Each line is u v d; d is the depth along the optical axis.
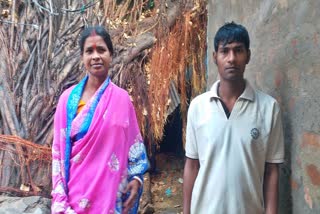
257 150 1.95
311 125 1.85
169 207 5.64
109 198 2.21
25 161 3.89
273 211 1.98
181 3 5.63
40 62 4.92
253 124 1.95
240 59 1.99
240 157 1.94
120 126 2.27
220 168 1.95
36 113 4.40
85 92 2.36
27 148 3.94
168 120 6.56
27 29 5.28
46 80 4.79
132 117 2.40
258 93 2.05
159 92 5.40
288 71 2.08
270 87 2.31
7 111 4.27
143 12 6.35
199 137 2.06
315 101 1.81
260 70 2.46
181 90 5.54
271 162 2.01
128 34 5.81
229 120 1.98
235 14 2.95
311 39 1.84
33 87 4.67
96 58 2.30
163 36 5.62
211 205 1.97
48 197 3.88
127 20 6.14
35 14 5.48
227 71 1.99
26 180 3.83
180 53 5.50
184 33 5.49
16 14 5.45
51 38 5.23
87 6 5.78
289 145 2.08
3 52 4.87
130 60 5.46
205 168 2.00
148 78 5.52
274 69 2.25
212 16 3.55
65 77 4.91
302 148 1.94
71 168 2.24
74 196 2.22
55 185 2.26
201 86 5.55
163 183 6.43
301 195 1.96
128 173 2.39
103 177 2.21
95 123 2.22
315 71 1.81
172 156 7.34
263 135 1.95
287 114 2.10
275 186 2.00
